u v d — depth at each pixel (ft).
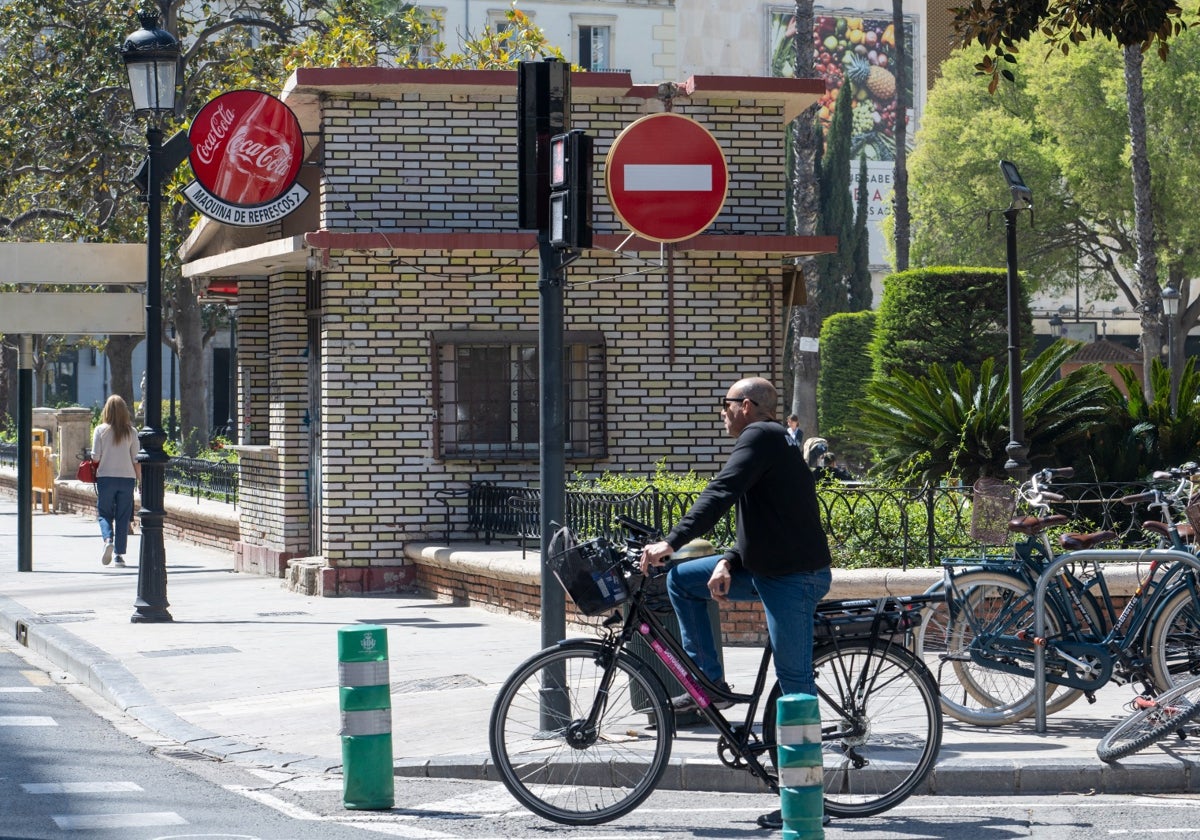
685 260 182.19
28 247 196.65
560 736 81.30
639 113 184.34
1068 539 98.68
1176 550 97.55
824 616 81.35
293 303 197.57
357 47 317.42
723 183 168.55
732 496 78.23
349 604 172.24
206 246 224.94
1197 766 87.15
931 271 349.20
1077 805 83.61
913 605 81.82
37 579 200.13
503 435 182.19
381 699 84.53
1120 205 534.37
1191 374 183.42
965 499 141.28
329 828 79.41
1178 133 524.11
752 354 183.42
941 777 87.15
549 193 96.68
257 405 216.13
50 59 358.23
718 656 84.58
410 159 180.65
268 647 140.46
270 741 102.47
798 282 190.39
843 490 142.92
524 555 159.33
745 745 80.94
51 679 133.90
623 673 81.46
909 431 184.85
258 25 371.35
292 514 198.39
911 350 347.56
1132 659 96.53
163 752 101.30
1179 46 523.29
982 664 98.58
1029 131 562.66
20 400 209.67
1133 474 179.63
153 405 159.84
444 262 179.83
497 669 125.29
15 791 88.17
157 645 141.90
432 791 88.84
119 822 80.28
